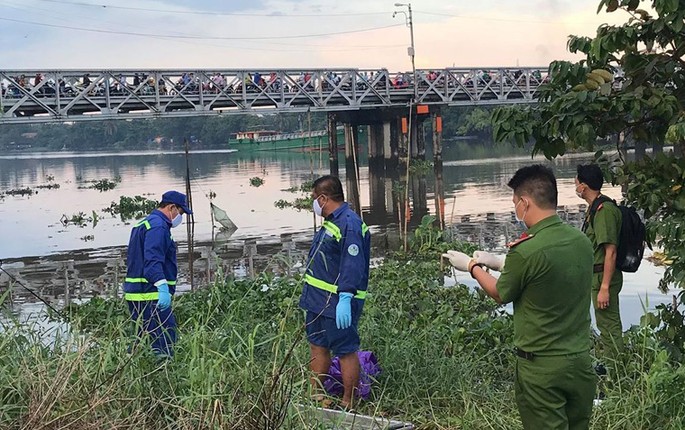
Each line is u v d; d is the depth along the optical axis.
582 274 3.35
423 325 6.46
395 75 36.00
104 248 18.73
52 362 3.79
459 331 6.05
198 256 17.03
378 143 40.19
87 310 6.65
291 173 45.09
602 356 5.46
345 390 4.75
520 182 3.41
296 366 4.03
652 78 5.74
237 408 3.40
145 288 5.55
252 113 30.62
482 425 4.53
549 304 3.32
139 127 139.00
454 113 81.75
